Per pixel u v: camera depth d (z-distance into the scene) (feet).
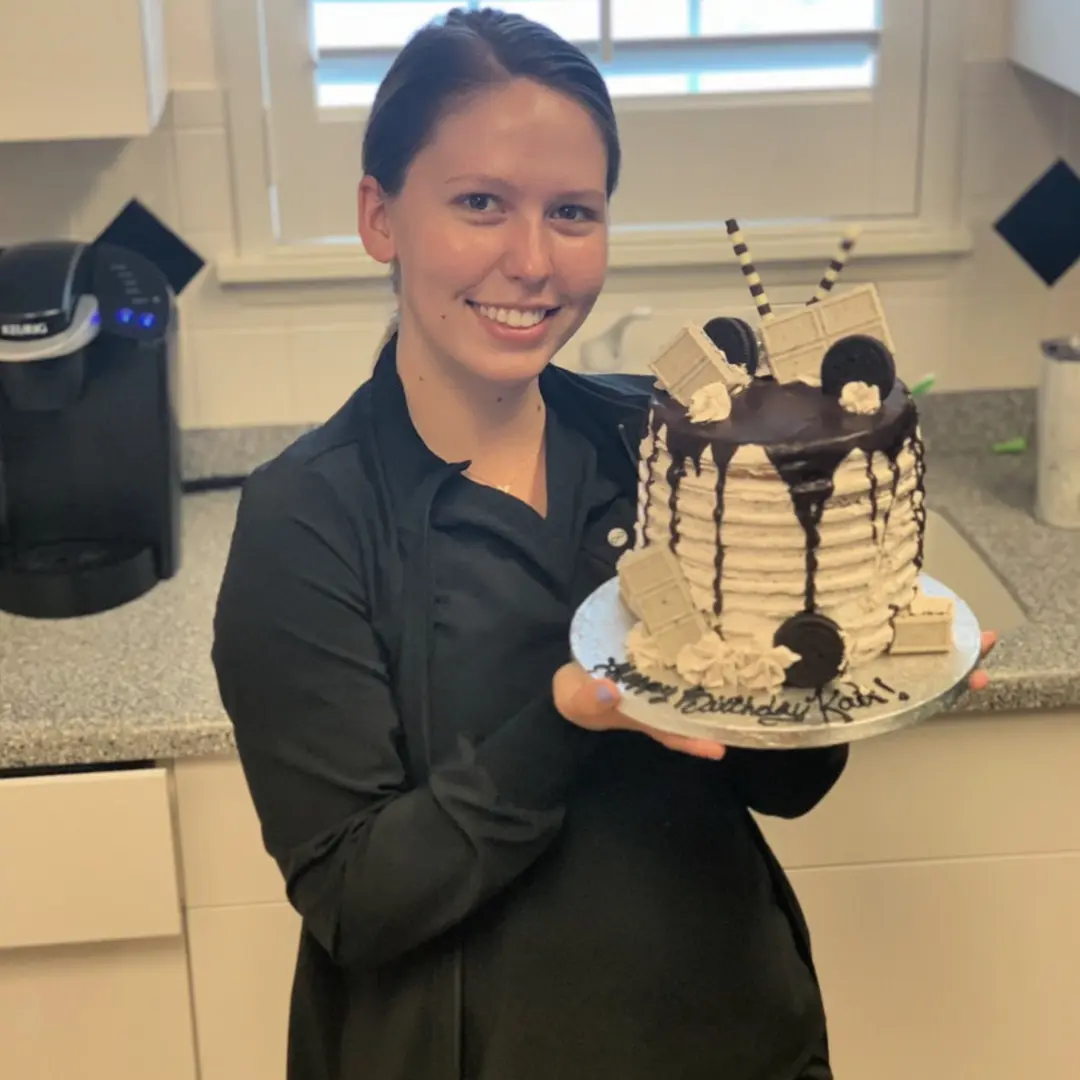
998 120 6.14
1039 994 5.31
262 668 3.28
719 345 3.45
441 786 3.16
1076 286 6.35
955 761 5.00
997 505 6.00
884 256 6.22
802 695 3.01
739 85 6.10
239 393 6.23
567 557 3.52
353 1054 3.53
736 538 2.99
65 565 5.32
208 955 4.98
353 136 5.99
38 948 4.89
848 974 5.25
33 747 4.58
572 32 5.98
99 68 4.92
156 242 6.00
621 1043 3.44
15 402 5.09
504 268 3.21
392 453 3.43
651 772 3.51
